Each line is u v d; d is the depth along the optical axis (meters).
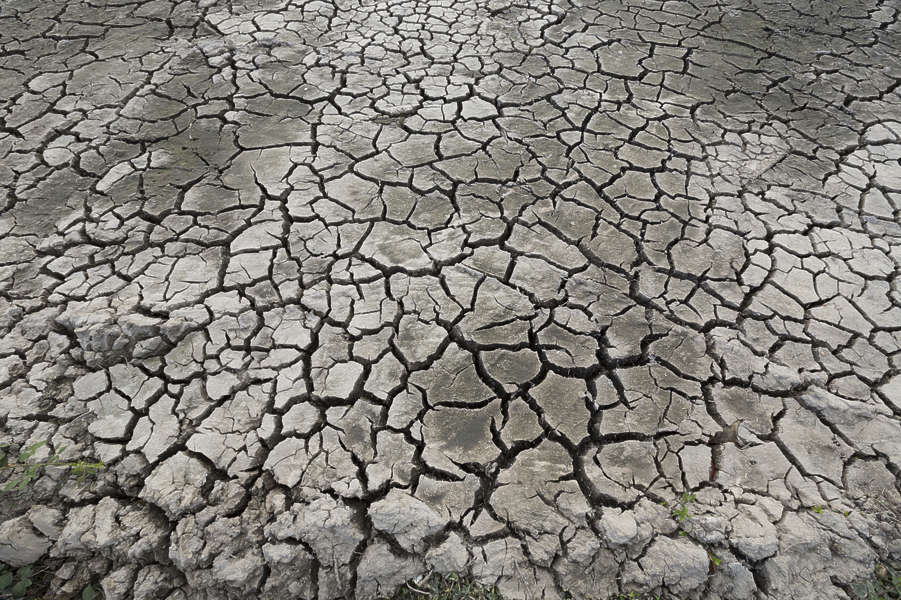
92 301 2.48
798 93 3.74
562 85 3.73
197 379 2.26
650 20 4.38
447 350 2.38
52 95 3.55
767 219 2.93
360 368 2.31
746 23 4.38
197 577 1.81
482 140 3.32
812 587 1.80
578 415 2.19
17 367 2.28
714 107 3.62
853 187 3.11
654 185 3.10
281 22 4.23
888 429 2.15
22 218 2.85
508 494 1.98
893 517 1.94
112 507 1.93
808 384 2.29
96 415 2.15
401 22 4.27
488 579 1.81
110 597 1.78
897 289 2.63
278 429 2.12
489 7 4.45
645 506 1.95
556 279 2.65
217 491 1.96
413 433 2.13
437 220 2.89
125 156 3.19
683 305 2.56
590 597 1.78
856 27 4.35
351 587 1.81
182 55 3.90
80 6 4.36
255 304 2.52
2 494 1.94
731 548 1.86
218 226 2.84
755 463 2.07
